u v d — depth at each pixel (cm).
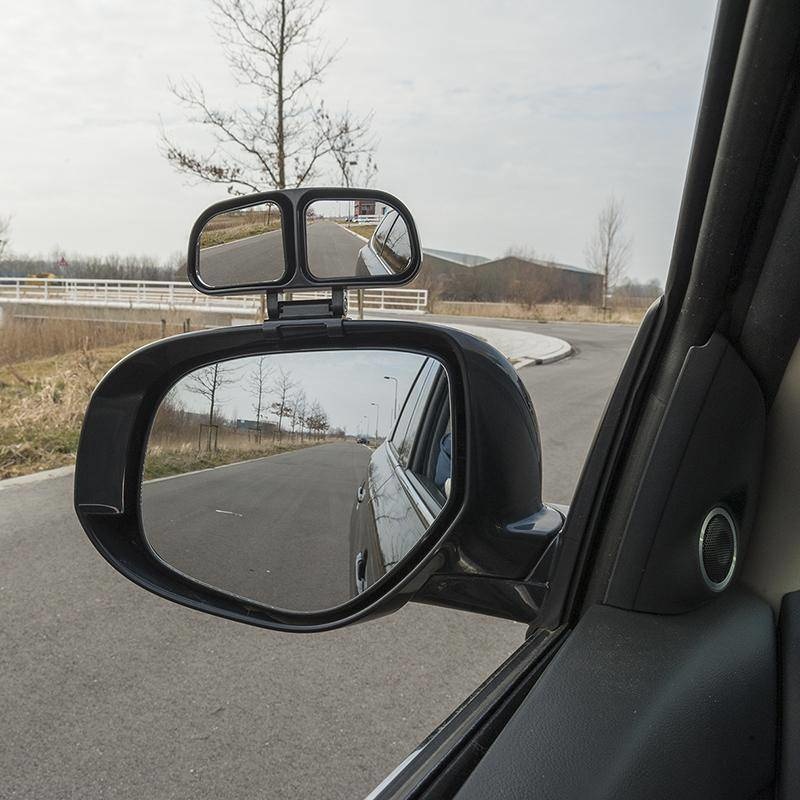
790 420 97
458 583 106
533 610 105
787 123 74
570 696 87
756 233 82
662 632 94
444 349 113
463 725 95
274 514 123
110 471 127
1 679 297
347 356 123
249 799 226
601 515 100
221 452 126
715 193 80
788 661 93
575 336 1897
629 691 86
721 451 92
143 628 339
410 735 257
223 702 278
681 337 91
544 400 955
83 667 305
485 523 103
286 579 121
